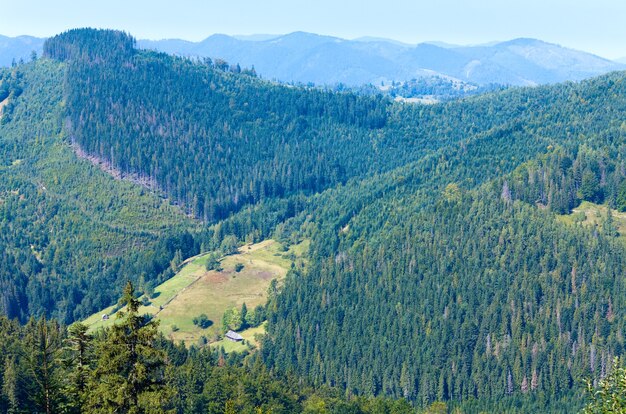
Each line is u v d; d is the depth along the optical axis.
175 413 100.75
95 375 94.06
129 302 93.44
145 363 94.00
